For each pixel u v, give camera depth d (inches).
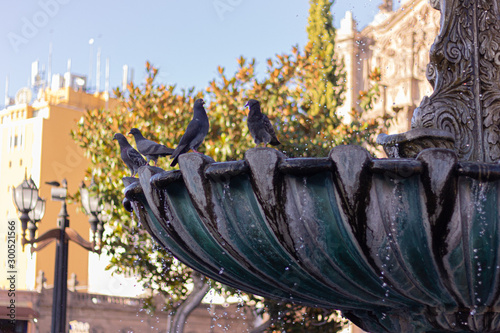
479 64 160.4
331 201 119.0
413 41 945.5
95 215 455.5
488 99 159.3
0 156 1930.4
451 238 116.8
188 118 593.6
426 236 117.0
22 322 1051.3
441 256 118.3
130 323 1016.9
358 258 122.3
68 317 1043.9
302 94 620.4
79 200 582.2
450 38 161.2
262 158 119.5
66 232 422.9
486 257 118.0
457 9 161.8
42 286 1066.1
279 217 121.0
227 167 122.8
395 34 961.5
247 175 123.3
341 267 123.6
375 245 118.4
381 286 127.0
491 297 124.3
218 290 539.5
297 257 123.7
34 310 1048.2
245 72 582.2
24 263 1724.9
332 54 679.1
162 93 594.9
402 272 121.8
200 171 126.9
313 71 627.5
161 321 922.7
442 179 113.9
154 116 592.4
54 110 1860.2
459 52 160.6
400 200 115.8
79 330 1043.3
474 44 160.7
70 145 1861.5
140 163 165.9
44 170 1829.5
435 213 115.7
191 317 946.7
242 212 125.6
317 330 527.2
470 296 124.6
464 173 114.0
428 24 939.3
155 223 151.3
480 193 115.1
